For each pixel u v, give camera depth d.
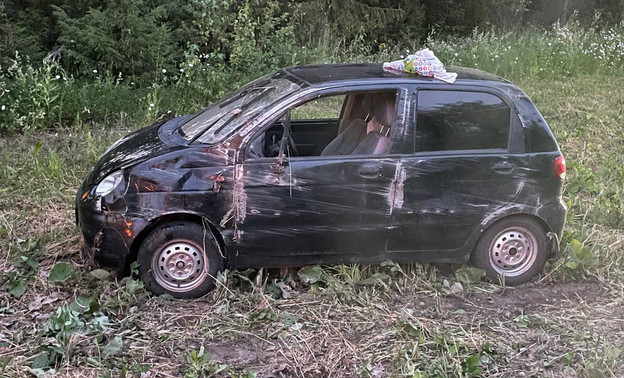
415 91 5.07
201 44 12.66
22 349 4.23
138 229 4.76
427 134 5.07
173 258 4.89
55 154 7.47
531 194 5.23
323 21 15.09
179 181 4.77
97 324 4.43
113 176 4.86
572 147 9.40
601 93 12.87
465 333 4.63
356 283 5.18
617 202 7.21
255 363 4.26
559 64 14.80
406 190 5.03
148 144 5.16
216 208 4.82
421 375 4.00
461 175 5.09
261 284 5.16
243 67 11.65
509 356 4.43
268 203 4.87
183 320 4.68
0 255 5.47
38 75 10.21
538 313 5.00
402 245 5.16
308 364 4.27
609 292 5.36
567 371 4.27
